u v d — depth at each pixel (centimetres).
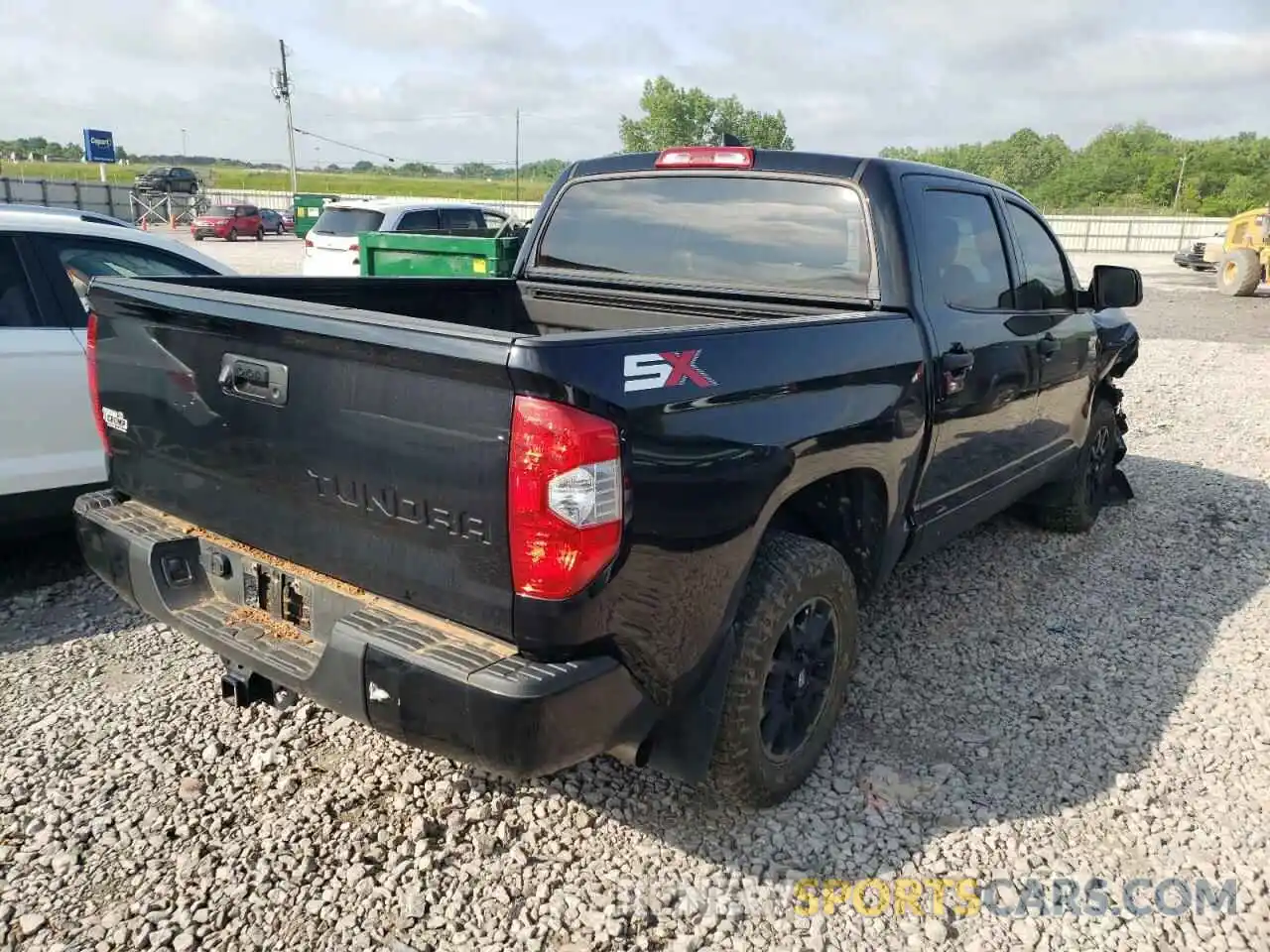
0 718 340
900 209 341
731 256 376
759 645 270
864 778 319
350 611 246
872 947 250
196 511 285
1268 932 257
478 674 214
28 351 435
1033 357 425
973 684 385
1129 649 419
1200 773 328
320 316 231
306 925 250
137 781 306
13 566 479
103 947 241
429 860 274
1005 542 548
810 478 280
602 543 213
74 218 482
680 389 231
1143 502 629
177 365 275
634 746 249
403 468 225
